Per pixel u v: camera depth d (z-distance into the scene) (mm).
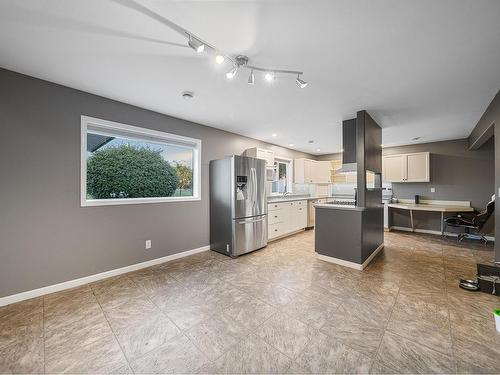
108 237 2803
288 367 1400
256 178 3959
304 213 5738
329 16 1463
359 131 3203
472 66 2057
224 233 3709
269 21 1516
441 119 3588
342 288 2475
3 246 2137
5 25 1540
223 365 1421
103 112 2758
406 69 2117
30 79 2264
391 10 1408
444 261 3342
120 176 3529
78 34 1650
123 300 2225
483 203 4746
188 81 2365
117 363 1440
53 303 2170
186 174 3992
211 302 2186
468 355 1479
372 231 3479
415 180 5289
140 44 1773
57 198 2434
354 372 1354
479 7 1369
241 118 3570
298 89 2539
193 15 1468
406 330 1744
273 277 2783
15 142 2193
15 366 1422
